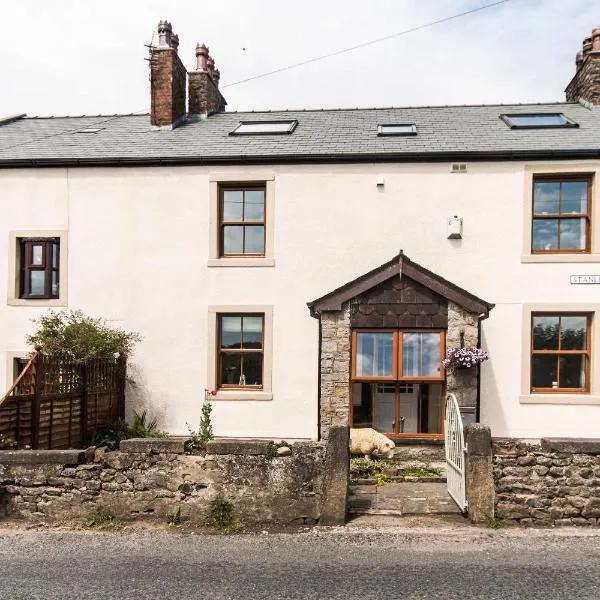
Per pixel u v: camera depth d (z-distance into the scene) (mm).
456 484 6301
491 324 9391
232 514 5730
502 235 9453
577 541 5227
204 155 9938
